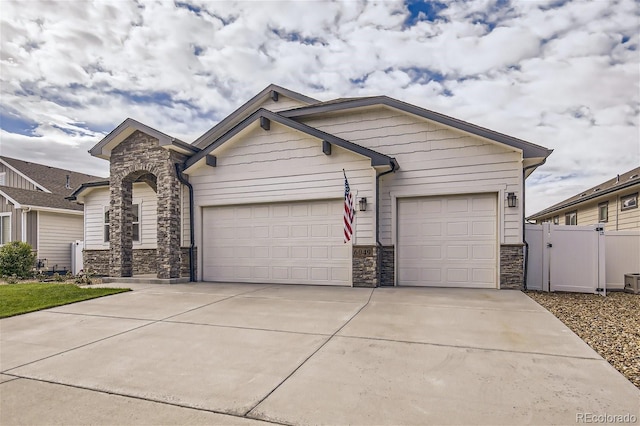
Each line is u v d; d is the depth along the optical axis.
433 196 9.86
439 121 9.59
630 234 9.92
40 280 12.57
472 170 9.48
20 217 16.58
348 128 10.77
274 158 10.55
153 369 3.96
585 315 6.39
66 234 18.23
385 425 2.75
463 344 4.67
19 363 4.18
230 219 11.14
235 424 2.81
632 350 4.45
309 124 11.27
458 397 3.20
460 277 9.57
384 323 5.74
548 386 3.40
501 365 3.95
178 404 3.14
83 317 6.38
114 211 11.44
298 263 10.35
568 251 9.16
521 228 9.10
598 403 3.06
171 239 10.75
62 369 3.99
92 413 3.00
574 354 4.28
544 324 5.65
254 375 3.75
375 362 4.07
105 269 14.04
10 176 21.75
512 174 9.20
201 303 7.48
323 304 7.26
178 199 11.11
